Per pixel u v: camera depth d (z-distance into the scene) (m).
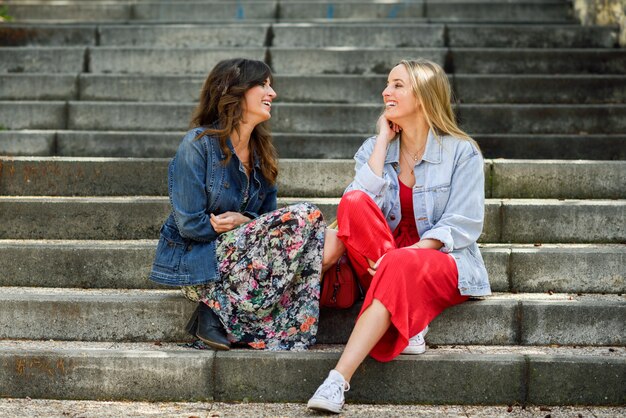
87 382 4.20
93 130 6.87
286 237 4.21
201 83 7.20
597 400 4.16
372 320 4.00
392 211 4.55
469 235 4.36
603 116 6.74
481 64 7.51
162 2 9.06
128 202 5.29
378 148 4.52
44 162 5.67
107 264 4.91
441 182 4.46
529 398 4.16
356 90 7.12
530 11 8.77
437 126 4.48
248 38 8.02
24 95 7.21
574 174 5.62
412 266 4.07
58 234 5.30
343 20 8.70
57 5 9.05
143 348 4.37
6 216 5.30
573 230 5.23
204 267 4.25
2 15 8.93
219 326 4.30
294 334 4.31
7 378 4.21
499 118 6.75
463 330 4.50
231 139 4.46
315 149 6.38
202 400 4.20
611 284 4.84
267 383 4.18
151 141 6.48
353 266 4.41
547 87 7.11
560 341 4.50
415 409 4.09
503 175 5.64
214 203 4.39
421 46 7.94
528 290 4.86
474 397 4.17
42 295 4.60
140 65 7.58
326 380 3.96
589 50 7.47
